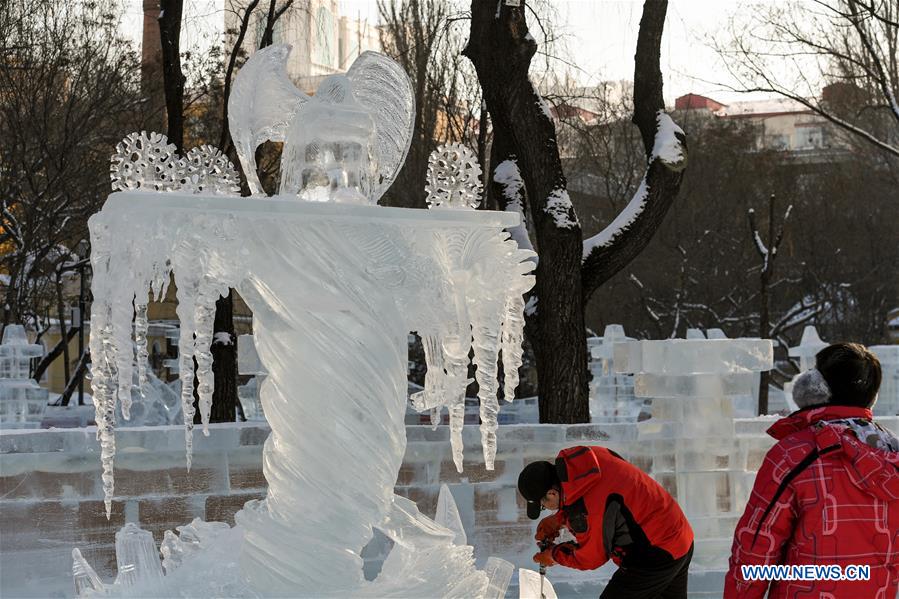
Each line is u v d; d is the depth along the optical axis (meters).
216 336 10.92
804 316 30.08
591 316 32.66
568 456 4.20
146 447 5.65
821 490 3.38
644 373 6.61
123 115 19.48
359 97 3.58
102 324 3.00
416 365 24.83
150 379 15.62
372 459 3.16
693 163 31.30
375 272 3.16
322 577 3.15
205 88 18.47
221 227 3.02
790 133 43.31
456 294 3.42
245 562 3.23
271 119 3.45
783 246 31.53
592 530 4.14
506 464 6.42
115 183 3.22
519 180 10.63
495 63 9.95
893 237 32.19
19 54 18.00
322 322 3.11
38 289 23.06
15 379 14.43
